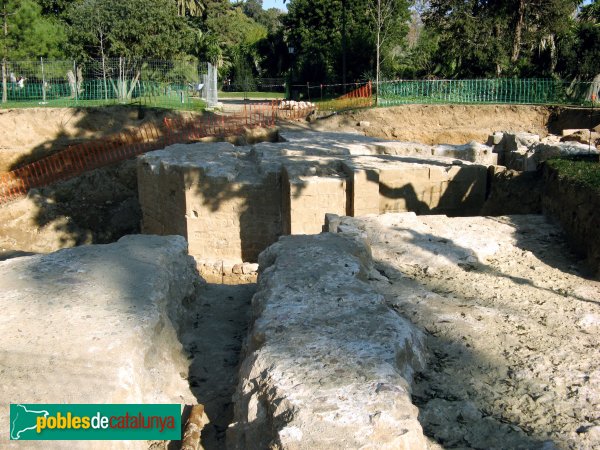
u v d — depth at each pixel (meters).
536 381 4.43
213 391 4.84
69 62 26.20
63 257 5.95
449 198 12.99
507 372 4.58
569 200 8.08
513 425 3.93
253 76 49.28
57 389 3.83
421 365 4.57
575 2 31.28
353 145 16.27
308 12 40.47
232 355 5.53
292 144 16.19
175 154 14.98
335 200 12.28
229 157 14.48
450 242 7.77
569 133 19.11
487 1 31.30
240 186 13.02
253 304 5.22
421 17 32.75
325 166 13.28
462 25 30.50
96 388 3.86
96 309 4.68
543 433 3.84
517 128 25.34
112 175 21.77
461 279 6.77
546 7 29.47
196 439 4.02
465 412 4.04
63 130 23.34
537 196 10.00
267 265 6.17
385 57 35.12
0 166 22.64
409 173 12.70
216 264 12.83
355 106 27.80
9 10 25.11
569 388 4.33
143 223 16.20
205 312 6.73
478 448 3.71
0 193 21.31
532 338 5.16
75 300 4.83
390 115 25.98
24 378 3.88
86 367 3.94
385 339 4.12
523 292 6.36
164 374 4.58
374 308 4.66
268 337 4.18
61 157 22.70
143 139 23.83
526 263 7.32
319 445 2.99
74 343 4.11
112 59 28.03
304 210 12.19
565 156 10.29
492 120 25.77
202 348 5.67
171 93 27.80
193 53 40.84
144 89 27.19
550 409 4.09
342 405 3.27
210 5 51.44
